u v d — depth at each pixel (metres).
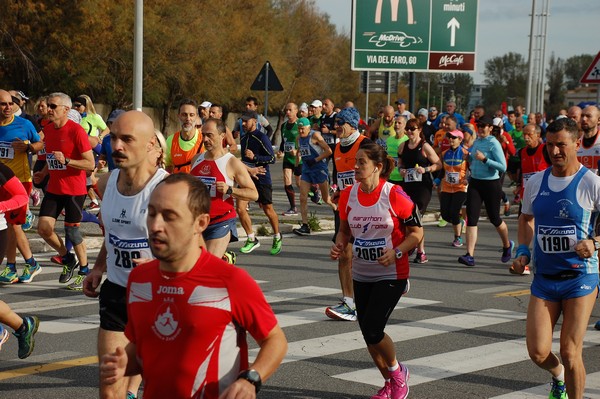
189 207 3.33
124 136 4.81
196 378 3.37
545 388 6.62
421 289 10.69
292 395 6.35
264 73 20.70
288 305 9.49
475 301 10.01
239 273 3.40
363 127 23.02
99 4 38.31
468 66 22.92
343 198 6.47
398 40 22.78
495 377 6.90
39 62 38.38
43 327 8.29
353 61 22.69
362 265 6.34
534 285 5.80
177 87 47.50
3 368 6.88
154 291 3.41
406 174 12.35
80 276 10.11
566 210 5.69
